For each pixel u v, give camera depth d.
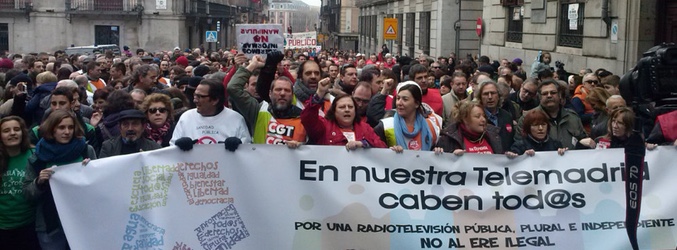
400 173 5.84
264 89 6.95
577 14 18.73
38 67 13.48
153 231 5.68
